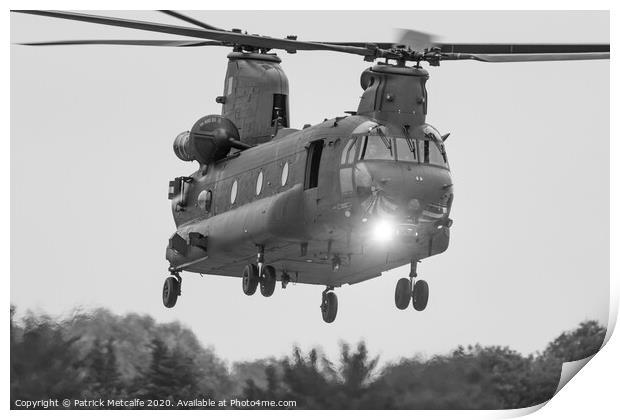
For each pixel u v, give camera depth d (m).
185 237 104.19
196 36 88.56
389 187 86.81
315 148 91.38
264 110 103.12
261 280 96.00
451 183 88.06
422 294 94.62
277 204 92.19
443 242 92.00
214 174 102.81
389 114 88.50
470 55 89.94
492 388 107.12
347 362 107.62
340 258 95.12
